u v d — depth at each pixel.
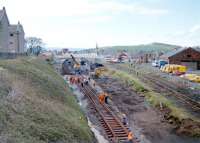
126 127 27.47
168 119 30.84
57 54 122.62
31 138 14.65
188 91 43.69
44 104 21.69
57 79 44.41
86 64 77.69
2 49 58.97
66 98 31.67
